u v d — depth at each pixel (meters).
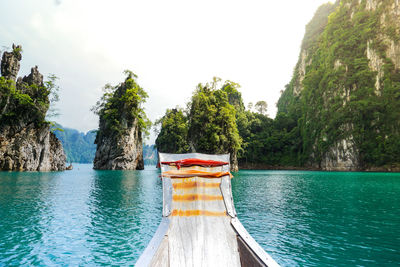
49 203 17.56
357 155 83.62
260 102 143.62
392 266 7.20
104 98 77.81
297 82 150.62
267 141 108.25
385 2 89.62
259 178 45.50
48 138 59.81
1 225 11.67
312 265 7.26
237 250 5.07
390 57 86.06
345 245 9.01
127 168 73.75
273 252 8.30
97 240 9.52
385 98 82.31
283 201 19.00
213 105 66.19
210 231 5.68
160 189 26.16
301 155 104.50
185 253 4.90
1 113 52.50
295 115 127.38
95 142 79.88
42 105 57.91
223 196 6.99
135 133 78.19
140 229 11.03
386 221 12.67
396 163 76.75
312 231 10.78
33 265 7.32
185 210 6.43
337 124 90.38
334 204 17.73
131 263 7.46
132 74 78.75
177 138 86.50
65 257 7.91
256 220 12.79
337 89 95.00
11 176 39.81
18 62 60.12
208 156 8.20
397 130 78.25
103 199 19.50
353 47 97.88
